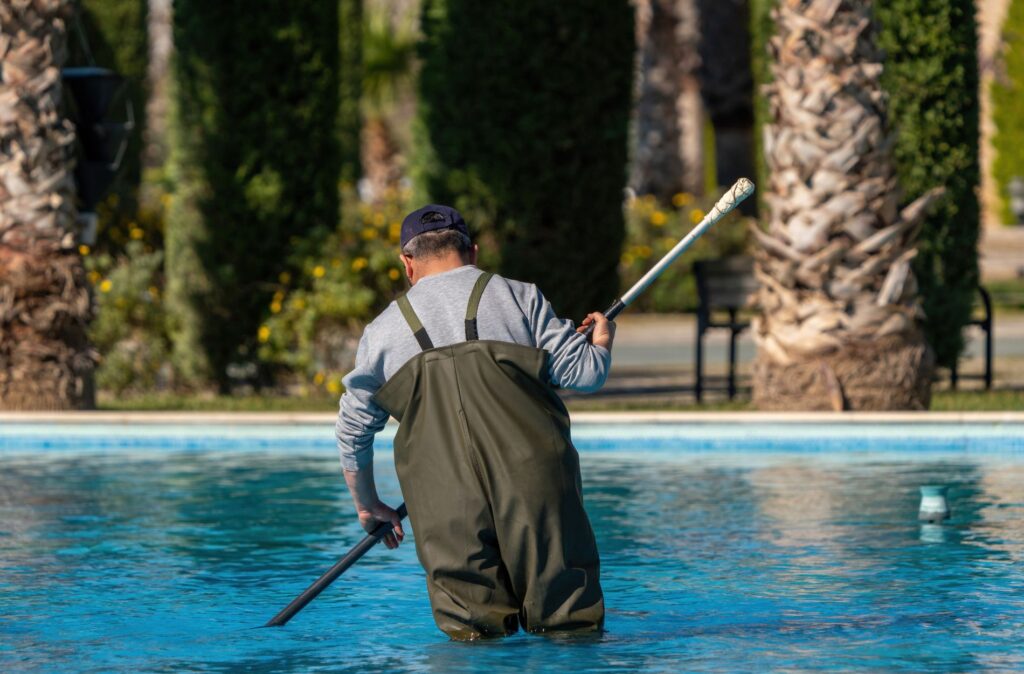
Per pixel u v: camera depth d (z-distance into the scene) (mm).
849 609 8766
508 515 7754
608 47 22344
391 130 67938
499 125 22047
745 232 39969
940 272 22172
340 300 21875
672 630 8180
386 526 8562
